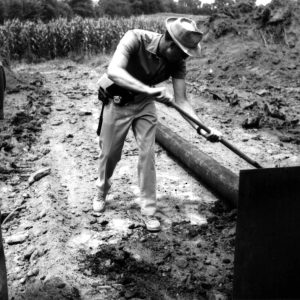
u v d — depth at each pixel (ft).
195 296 9.75
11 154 17.74
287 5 41.73
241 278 7.70
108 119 11.80
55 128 21.04
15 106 23.36
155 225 12.24
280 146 19.13
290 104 26.43
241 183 7.12
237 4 44.34
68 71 38.63
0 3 119.03
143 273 10.52
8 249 11.50
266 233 7.53
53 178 15.49
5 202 13.93
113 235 12.07
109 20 53.36
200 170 14.79
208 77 34.53
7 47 46.62
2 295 7.63
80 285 9.98
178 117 23.75
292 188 7.36
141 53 10.85
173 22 10.46
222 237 12.07
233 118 23.35
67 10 164.96
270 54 36.70
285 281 7.92
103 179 12.87
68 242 11.64
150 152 11.94
